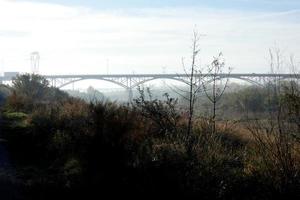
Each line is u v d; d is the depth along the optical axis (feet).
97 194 26.53
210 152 27.37
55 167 34.94
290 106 22.12
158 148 29.25
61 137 41.57
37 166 36.27
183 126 33.09
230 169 25.72
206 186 24.53
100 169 30.09
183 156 27.22
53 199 26.43
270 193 22.38
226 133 33.60
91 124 35.24
